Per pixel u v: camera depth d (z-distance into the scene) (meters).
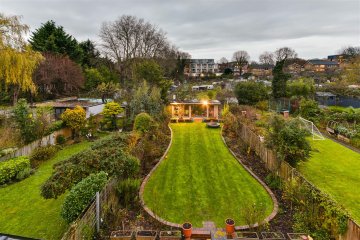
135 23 52.84
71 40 48.22
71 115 21.80
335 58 122.25
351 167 15.49
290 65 104.19
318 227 8.14
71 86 41.72
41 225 9.33
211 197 11.23
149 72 31.25
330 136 23.73
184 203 10.66
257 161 15.91
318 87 47.12
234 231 8.15
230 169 14.80
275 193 11.52
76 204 7.76
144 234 8.03
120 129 25.16
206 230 8.45
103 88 34.69
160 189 12.02
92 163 9.89
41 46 42.53
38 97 37.25
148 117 20.03
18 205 10.88
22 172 13.98
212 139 21.98
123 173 11.00
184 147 19.50
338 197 11.45
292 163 12.52
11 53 18.48
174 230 8.52
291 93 39.25
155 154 16.50
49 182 8.89
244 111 29.95
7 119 19.16
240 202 10.73
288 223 9.00
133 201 10.37
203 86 59.47
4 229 9.07
